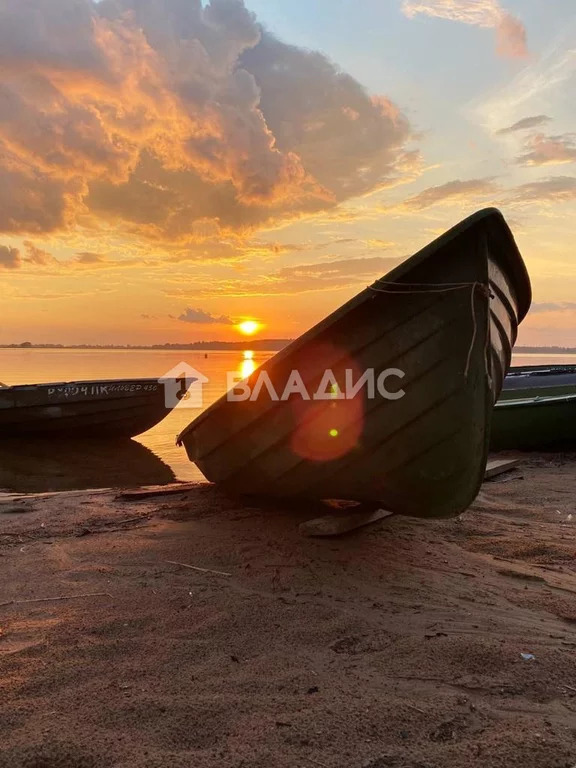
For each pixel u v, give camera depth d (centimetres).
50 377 2945
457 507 429
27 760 199
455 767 198
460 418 397
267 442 479
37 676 254
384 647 289
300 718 226
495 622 321
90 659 272
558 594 363
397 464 426
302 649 287
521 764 198
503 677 259
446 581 387
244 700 238
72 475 980
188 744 211
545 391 1355
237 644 291
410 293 392
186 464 1093
